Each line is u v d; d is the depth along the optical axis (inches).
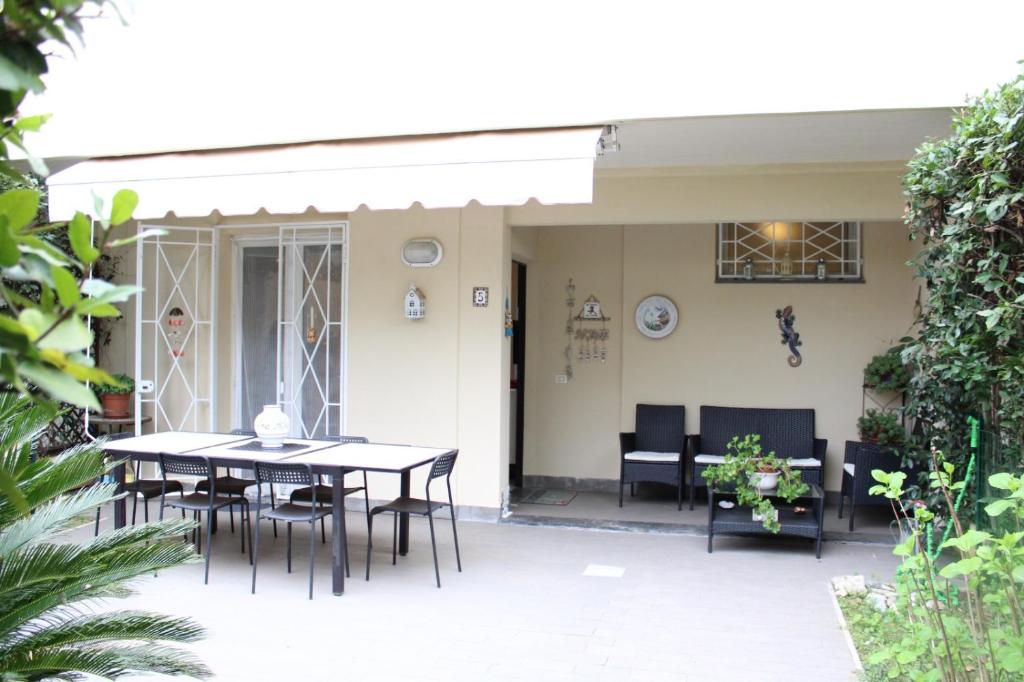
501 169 323.6
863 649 248.8
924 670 205.8
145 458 332.8
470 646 251.4
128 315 490.9
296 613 280.2
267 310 467.2
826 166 391.2
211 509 316.8
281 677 227.5
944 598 207.8
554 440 504.7
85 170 388.8
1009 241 246.1
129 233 479.2
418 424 429.1
